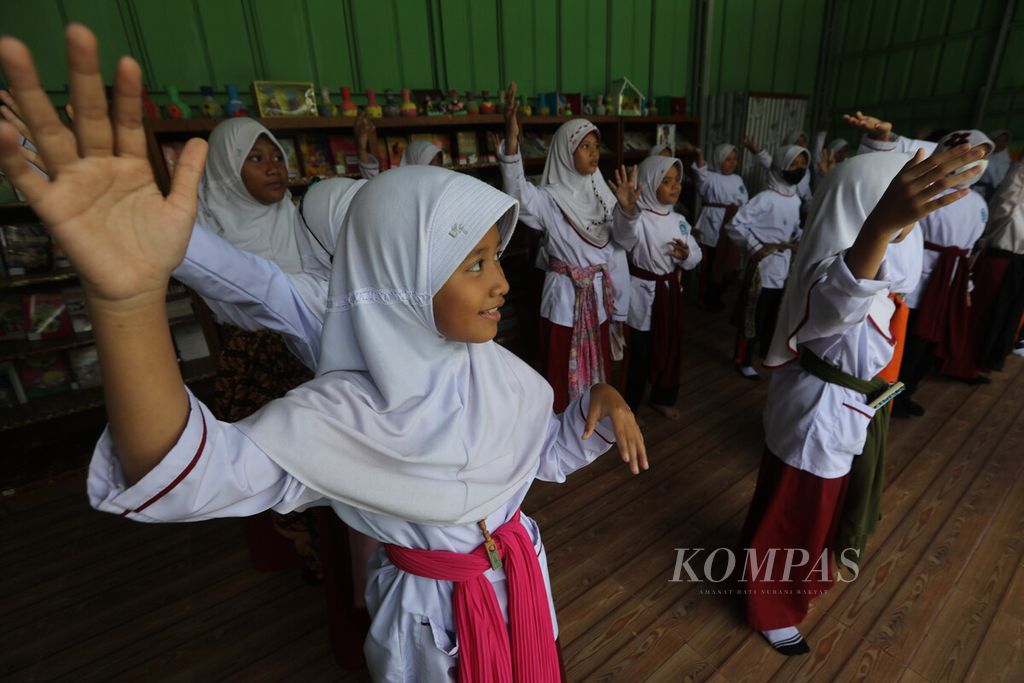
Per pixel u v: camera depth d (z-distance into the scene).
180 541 2.04
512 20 3.72
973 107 5.78
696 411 2.87
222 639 1.62
